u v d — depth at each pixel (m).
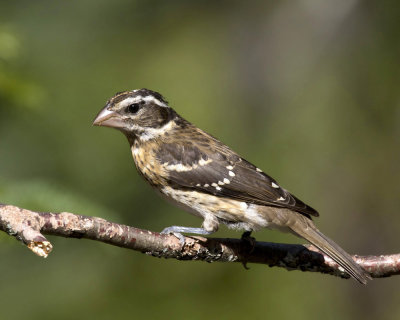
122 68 14.46
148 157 8.62
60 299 12.72
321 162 14.17
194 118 14.30
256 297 12.81
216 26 15.37
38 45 13.98
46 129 13.29
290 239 12.70
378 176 14.22
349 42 14.83
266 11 15.51
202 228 8.41
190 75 14.71
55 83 13.73
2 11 13.82
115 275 12.95
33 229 6.10
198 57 14.91
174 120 8.98
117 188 13.22
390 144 14.27
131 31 14.79
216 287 12.88
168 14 15.23
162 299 12.77
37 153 13.16
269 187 8.31
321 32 15.11
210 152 8.59
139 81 14.48
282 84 15.09
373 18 14.53
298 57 15.21
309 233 8.00
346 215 14.20
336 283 13.36
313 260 7.89
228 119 14.41
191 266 13.02
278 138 14.37
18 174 12.91
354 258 7.89
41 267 12.96
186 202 8.55
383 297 13.80
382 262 7.84
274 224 8.27
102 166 13.29
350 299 13.50
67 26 14.27
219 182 8.36
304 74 15.06
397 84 14.27
